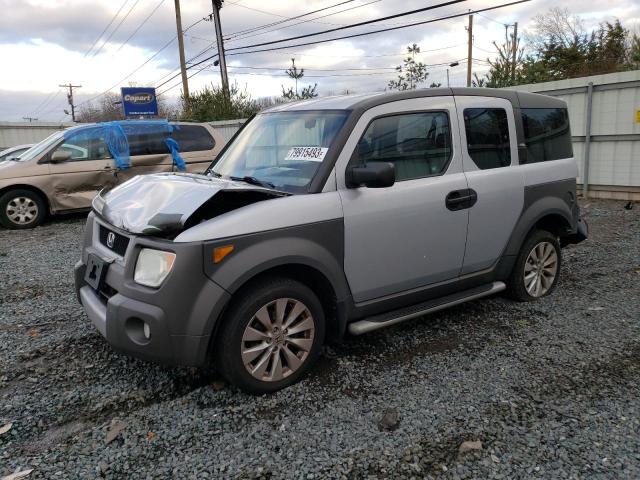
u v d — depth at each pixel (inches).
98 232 145.8
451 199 155.7
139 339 119.4
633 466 102.0
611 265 237.3
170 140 392.8
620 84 384.2
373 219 139.7
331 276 133.7
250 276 120.0
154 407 124.9
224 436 113.1
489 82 705.6
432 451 107.5
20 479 99.7
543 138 187.6
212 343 122.9
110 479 100.1
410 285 153.5
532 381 134.8
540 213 180.9
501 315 179.8
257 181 146.9
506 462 104.0
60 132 390.0
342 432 114.1
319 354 146.4
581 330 166.1
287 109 167.3
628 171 390.9
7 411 123.6
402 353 152.0
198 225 119.3
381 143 145.1
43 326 176.4
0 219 365.1
